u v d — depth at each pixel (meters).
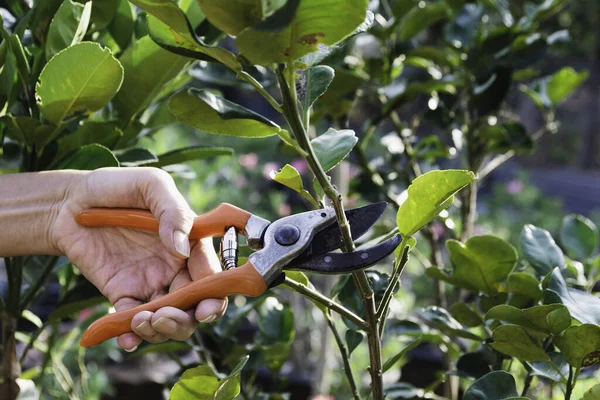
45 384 1.70
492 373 0.95
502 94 1.58
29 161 1.15
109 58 0.99
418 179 0.85
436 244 1.66
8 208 1.06
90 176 1.05
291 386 2.85
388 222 1.78
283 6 0.68
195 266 1.02
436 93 1.72
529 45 1.56
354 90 1.55
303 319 3.21
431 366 2.77
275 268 0.91
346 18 0.71
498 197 6.36
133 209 1.02
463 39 1.62
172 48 0.85
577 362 0.93
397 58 1.70
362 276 0.90
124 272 1.05
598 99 10.80
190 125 0.84
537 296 1.09
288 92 0.78
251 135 0.85
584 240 1.35
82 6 1.05
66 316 1.31
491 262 1.12
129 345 0.91
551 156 11.50
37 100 1.04
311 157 0.82
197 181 4.35
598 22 7.49
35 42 1.16
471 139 1.64
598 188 9.59
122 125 1.20
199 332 1.46
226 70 1.46
